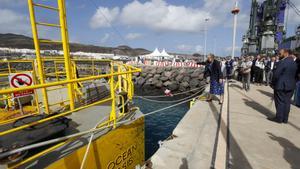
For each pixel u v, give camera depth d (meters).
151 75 26.58
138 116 4.13
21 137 2.44
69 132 3.13
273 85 4.58
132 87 4.61
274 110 5.66
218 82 6.48
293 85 4.29
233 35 15.75
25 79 3.55
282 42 28.17
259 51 31.19
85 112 4.17
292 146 3.37
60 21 3.78
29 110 4.53
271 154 3.09
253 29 34.91
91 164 2.79
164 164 2.80
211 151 3.21
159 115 12.03
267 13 28.66
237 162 2.85
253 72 11.68
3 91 1.73
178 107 14.20
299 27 22.23
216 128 4.27
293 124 4.46
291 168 2.71
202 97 7.59
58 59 5.64
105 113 4.11
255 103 6.57
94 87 5.79
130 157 3.82
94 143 2.84
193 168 2.70
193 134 3.84
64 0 3.83
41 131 2.60
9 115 4.10
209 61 6.80
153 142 7.96
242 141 3.55
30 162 2.29
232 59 15.34
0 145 2.28
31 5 3.37
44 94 3.72
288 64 4.20
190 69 24.94
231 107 6.00
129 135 3.73
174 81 24.34
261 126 4.31
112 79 3.19
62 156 2.43
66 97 5.39
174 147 3.29
